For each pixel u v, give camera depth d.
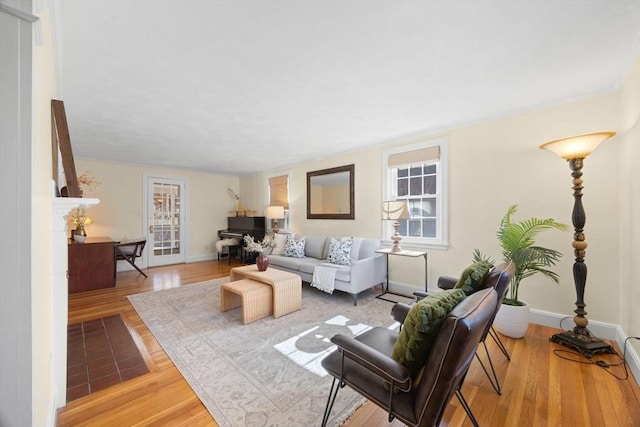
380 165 4.01
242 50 1.73
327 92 2.33
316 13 1.41
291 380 1.81
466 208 3.15
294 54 1.78
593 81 2.19
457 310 1.00
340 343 1.17
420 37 1.62
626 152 2.12
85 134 3.47
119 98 2.41
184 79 2.09
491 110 2.77
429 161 3.47
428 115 2.89
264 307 2.89
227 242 6.19
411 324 1.11
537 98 2.50
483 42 1.67
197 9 1.38
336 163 4.61
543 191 2.64
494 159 2.94
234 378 1.83
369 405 1.58
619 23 1.51
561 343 2.23
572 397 1.62
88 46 1.66
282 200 5.74
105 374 1.88
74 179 1.56
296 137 3.67
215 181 6.77
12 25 0.72
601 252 2.35
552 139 2.58
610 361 1.99
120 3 1.33
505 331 2.39
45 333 1.16
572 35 1.61
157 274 5.02
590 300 2.40
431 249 3.46
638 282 1.89
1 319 0.73
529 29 1.55
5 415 0.73
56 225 1.51
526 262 2.34
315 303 3.36
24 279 0.75
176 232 6.14
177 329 2.61
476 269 1.65
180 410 1.53
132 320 2.86
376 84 2.20
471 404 1.57
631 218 2.04
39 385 1.00
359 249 3.85
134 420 1.46
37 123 0.89
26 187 0.75
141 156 4.80
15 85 0.73
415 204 3.71
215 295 3.72
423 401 0.97
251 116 2.88
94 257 4.04
